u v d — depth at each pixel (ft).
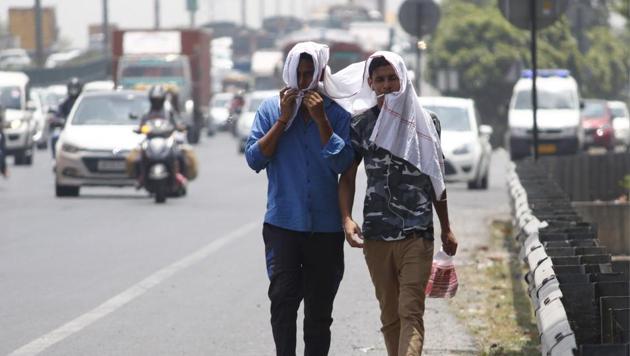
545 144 257.34
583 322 50.55
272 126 52.47
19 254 99.55
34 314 73.00
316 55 50.98
